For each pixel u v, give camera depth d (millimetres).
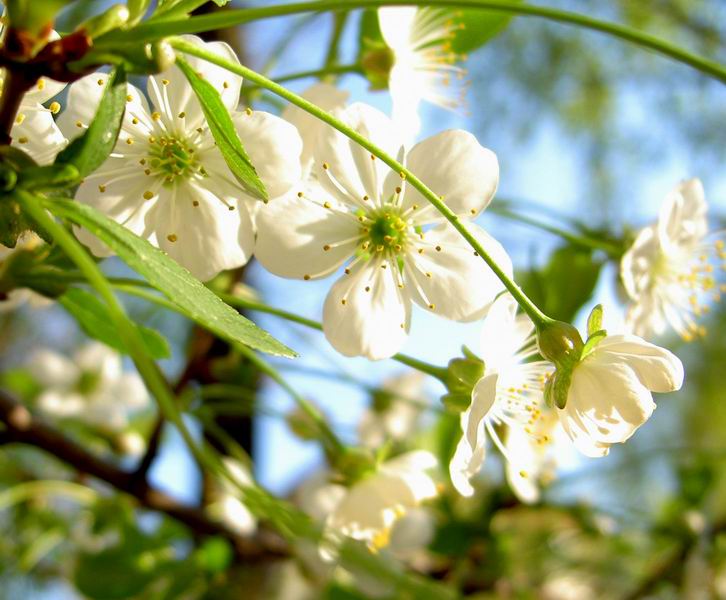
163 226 208
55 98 231
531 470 267
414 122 243
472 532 319
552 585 377
